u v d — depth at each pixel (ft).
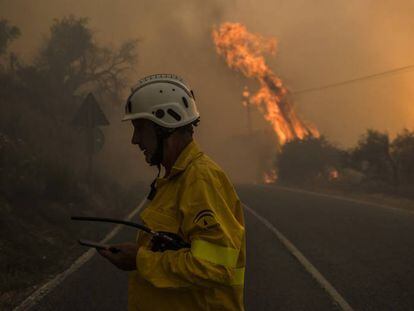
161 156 6.45
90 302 18.81
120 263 5.93
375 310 18.66
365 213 46.93
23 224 29.96
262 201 60.85
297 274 23.93
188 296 5.94
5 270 22.26
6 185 34.14
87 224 36.37
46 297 19.34
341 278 23.15
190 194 5.84
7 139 47.42
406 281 22.54
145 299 6.11
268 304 19.31
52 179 41.29
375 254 28.40
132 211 48.83
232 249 5.63
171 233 6.00
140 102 6.41
